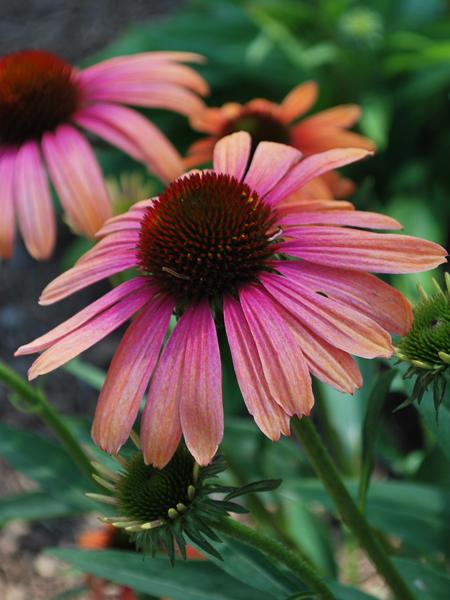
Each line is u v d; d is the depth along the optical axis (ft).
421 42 2.84
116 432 1.21
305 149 1.85
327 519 2.22
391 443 1.94
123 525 1.23
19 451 1.68
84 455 1.54
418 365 1.25
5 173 1.66
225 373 2.28
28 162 1.66
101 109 1.74
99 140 1.87
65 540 2.29
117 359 1.25
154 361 1.24
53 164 1.65
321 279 1.25
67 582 2.19
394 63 2.81
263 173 1.35
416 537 1.55
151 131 1.71
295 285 1.25
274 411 1.19
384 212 2.79
